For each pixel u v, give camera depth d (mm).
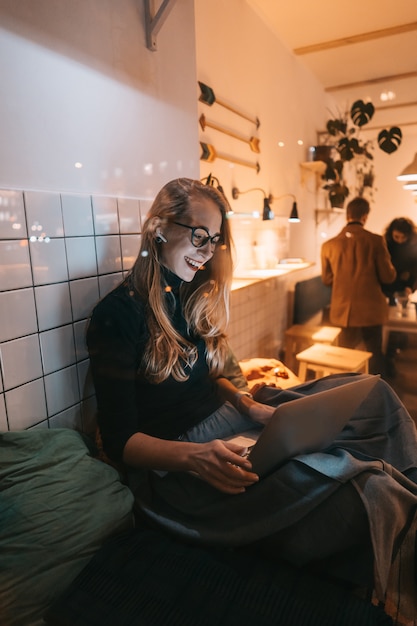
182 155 1593
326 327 2609
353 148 2969
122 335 1034
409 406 1823
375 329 2451
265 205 2445
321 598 787
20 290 1018
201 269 1204
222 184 2127
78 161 1151
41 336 1084
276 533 892
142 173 1396
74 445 1015
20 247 1009
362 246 2375
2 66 937
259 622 747
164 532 980
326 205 3291
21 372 1039
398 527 872
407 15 2254
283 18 2342
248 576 831
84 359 1222
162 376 1094
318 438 943
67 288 1147
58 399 1148
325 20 2354
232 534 900
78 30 1115
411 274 2459
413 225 2488
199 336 1220
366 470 867
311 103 3045
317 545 862
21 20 968
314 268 3244
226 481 914
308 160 3143
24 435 974
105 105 1225
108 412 1028
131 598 787
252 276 2172
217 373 1315
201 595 794
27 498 865
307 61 2824
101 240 1249
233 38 2119
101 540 887
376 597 858
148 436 1019
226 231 1186
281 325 2850
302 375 2150
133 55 1312
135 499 1048
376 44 2553
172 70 1499
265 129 2518
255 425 1251
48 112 1054
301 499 859
